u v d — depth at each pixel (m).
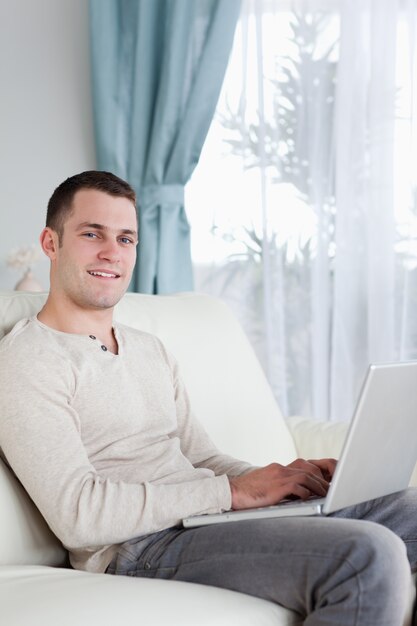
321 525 1.70
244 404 2.62
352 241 3.96
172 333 2.53
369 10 3.89
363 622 1.58
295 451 2.72
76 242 2.09
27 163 4.30
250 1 3.98
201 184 4.10
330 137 3.98
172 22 3.93
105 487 1.84
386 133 3.88
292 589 1.66
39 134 4.29
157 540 1.87
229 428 2.55
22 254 3.92
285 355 4.04
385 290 3.90
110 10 4.04
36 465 1.83
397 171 3.90
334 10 3.95
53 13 4.25
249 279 4.08
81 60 4.24
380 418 1.79
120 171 4.09
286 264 4.02
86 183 2.13
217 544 1.77
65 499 1.80
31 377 1.89
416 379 1.89
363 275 3.97
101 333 2.13
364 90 3.92
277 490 1.91
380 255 3.91
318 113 3.97
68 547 1.84
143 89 4.01
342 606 1.59
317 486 1.96
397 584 1.59
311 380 4.01
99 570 1.88
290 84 3.99
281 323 4.02
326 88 3.97
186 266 4.03
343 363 3.97
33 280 3.95
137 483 1.99
